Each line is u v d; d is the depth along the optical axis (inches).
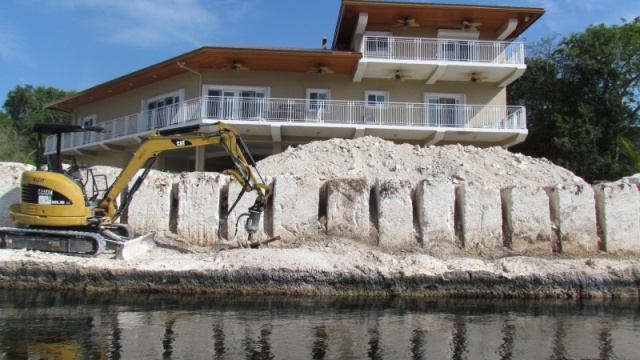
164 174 582.2
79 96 1250.0
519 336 322.0
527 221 543.5
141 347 279.3
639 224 548.7
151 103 1170.0
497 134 1076.5
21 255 462.9
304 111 1053.2
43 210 477.1
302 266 455.5
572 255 534.3
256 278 448.8
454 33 1147.3
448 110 1095.6
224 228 551.2
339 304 411.8
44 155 511.8
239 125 996.6
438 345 296.4
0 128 1501.0
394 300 435.8
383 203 537.0
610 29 1268.5
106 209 500.1
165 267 450.3
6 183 569.9
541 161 743.7
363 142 754.2
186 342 290.7
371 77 1116.5
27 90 2142.0
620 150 1248.2
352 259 480.7
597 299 456.4
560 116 1233.4
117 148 1182.3
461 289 458.9
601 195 555.8
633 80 1273.4
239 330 320.2
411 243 529.0
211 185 555.2
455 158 705.0
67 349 273.7
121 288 443.2
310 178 554.6
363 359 266.5
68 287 445.7
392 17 1100.5
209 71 1071.0
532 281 461.7
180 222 547.8
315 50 1040.2
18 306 379.9
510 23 1095.6
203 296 430.3
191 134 494.9
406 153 723.4
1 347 275.9
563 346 300.5
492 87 1148.5
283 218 542.6
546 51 1456.7
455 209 558.6
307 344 291.4
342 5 1056.8
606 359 276.4
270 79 1091.3
